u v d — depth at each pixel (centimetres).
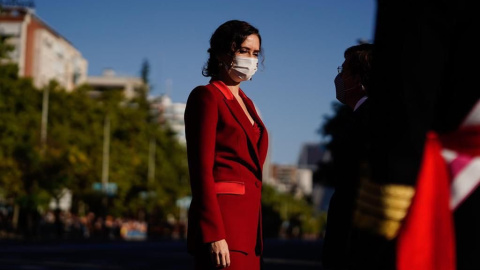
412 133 199
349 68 371
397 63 201
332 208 258
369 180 205
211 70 416
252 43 405
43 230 5544
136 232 7006
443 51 200
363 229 205
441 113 201
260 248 389
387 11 204
